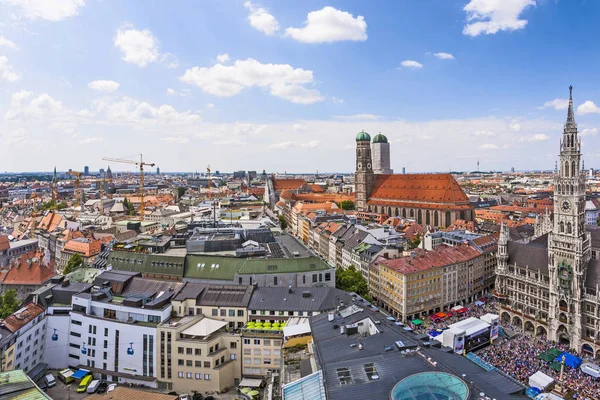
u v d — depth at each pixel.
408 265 161.88
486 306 171.12
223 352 106.06
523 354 123.00
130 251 158.88
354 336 83.25
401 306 156.75
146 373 108.19
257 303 115.88
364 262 188.12
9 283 172.88
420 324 149.12
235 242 163.12
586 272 130.50
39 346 117.19
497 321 131.62
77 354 117.44
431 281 162.00
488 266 189.62
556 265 133.88
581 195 130.62
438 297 164.25
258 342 106.19
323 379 65.50
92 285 131.88
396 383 61.34
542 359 117.31
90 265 176.12
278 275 133.88
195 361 104.06
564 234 131.38
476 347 125.25
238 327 115.56
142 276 142.00
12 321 109.25
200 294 119.69
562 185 131.50
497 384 61.81
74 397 102.94
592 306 125.38
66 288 129.88
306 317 105.25
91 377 110.44
